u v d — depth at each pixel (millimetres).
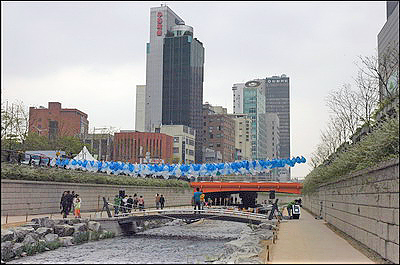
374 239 19547
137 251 31062
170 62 197625
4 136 57438
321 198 46750
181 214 41000
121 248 32469
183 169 49719
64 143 90500
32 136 86875
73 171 50094
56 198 43562
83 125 157000
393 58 36062
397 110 19016
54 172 44438
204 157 170500
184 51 196750
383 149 19828
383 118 23297
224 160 183875
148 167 50125
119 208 44844
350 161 27188
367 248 20812
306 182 70375
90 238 36125
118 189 58531
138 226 47438
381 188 18422
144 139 140375
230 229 51844
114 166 48750
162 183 75750
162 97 196875
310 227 33938
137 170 49844
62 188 44719
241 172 47969
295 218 45938
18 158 41500
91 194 50938
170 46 198500
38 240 29688
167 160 135375
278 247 21172
